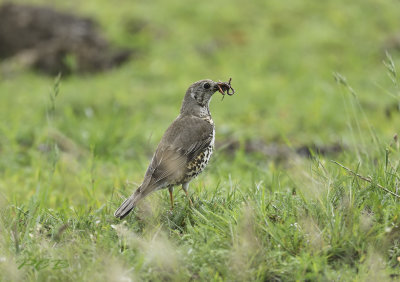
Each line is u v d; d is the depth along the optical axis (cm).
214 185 994
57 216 820
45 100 1830
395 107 1761
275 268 646
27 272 648
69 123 1591
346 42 2348
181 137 860
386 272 626
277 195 820
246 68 2152
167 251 659
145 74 2100
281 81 2019
